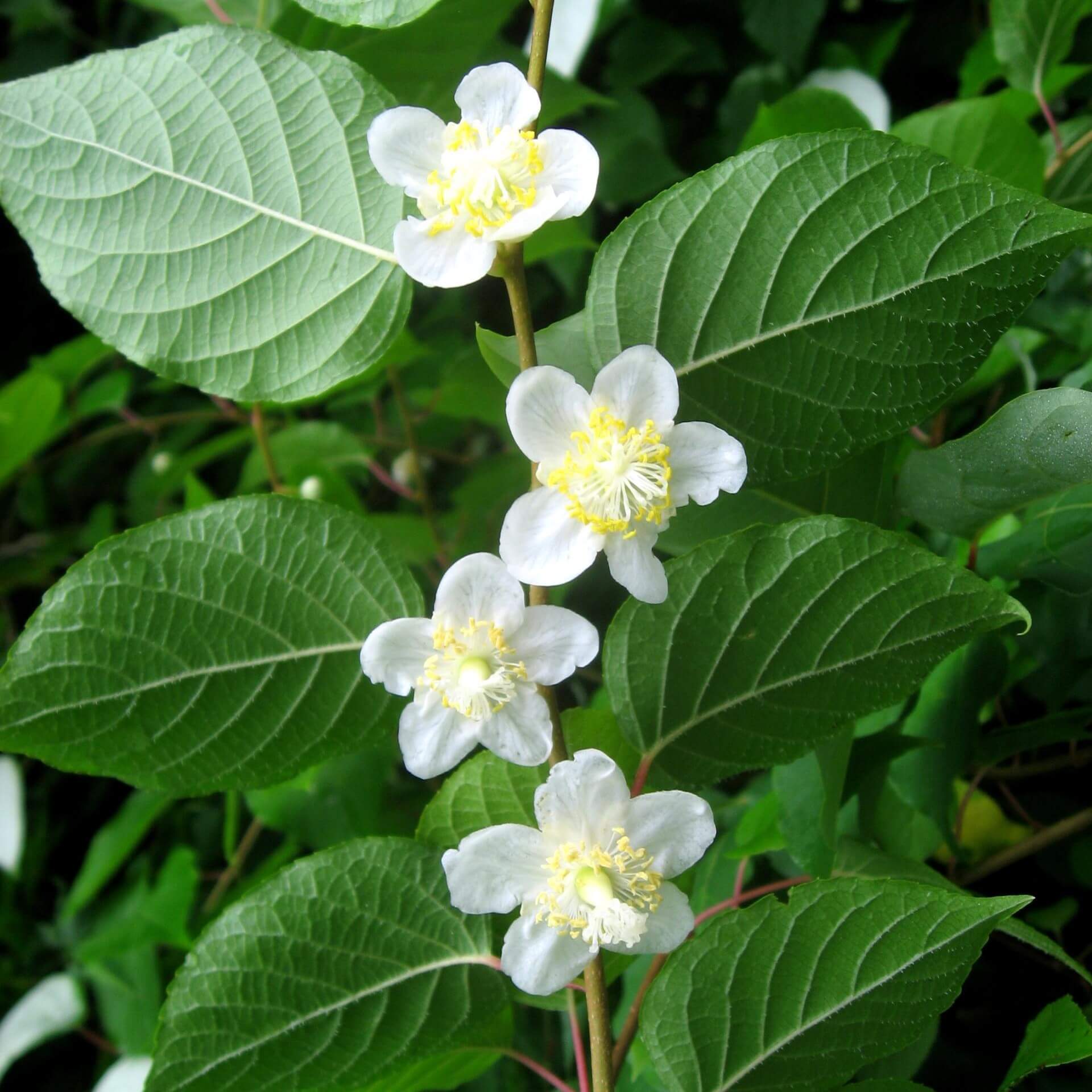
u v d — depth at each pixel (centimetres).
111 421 41
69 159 16
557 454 15
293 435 31
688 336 15
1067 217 14
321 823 24
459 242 14
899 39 28
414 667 15
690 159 30
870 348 15
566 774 14
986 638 19
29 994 34
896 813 20
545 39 15
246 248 16
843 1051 15
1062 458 16
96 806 39
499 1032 18
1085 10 22
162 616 15
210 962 15
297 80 15
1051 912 22
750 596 15
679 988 15
